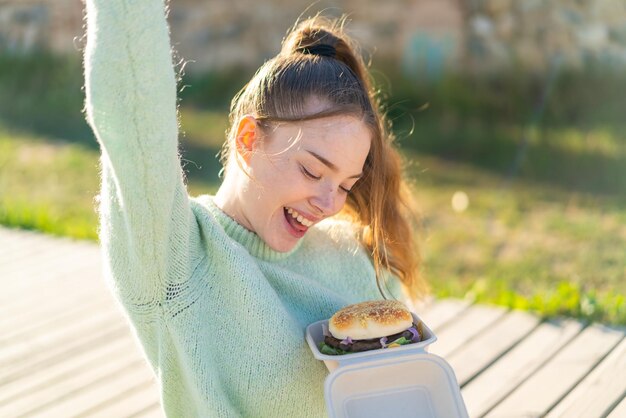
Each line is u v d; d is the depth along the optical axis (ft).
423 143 24.23
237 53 28.89
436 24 26.40
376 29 26.86
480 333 10.91
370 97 6.53
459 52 26.35
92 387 9.82
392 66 26.86
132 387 9.78
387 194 6.87
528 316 11.41
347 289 6.52
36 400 9.53
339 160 5.56
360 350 5.19
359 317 5.24
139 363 10.42
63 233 16.37
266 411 5.54
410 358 5.06
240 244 5.82
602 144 23.45
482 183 20.97
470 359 10.11
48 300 12.73
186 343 5.26
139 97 4.66
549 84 25.62
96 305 12.44
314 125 5.57
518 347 10.40
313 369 5.61
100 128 4.69
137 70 4.65
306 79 5.74
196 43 29.25
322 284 6.40
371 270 6.68
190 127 25.85
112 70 4.64
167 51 4.81
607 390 8.98
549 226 17.54
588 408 8.64
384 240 6.86
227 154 6.70
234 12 28.78
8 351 10.91
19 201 19.29
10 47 31.24
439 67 26.53
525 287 14.17
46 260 14.73
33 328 11.67
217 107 27.94
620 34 24.86
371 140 6.34
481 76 26.22
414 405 5.09
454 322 11.34
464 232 17.42
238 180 5.93
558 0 25.30
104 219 5.08
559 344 10.41
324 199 5.60
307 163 5.56
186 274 5.26
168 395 5.60
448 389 5.04
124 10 4.64
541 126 25.11
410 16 26.55
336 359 5.07
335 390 4.99
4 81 30.35
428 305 12.05
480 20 26.05
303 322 5.92
